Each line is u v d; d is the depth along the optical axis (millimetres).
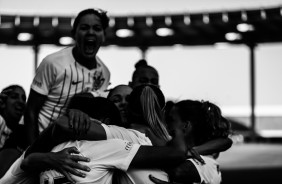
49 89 3482
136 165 2279
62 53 3500
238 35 15406
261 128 20484
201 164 2531
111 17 14547
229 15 14188
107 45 15938
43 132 2363
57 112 3512
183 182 2408
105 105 2449
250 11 14008
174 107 2805
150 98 2500
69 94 3508
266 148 13906
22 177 2480
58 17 14109
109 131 2326
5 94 4195
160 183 2309
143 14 14539
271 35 15383
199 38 15641
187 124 2773
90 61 3545
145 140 2416
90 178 2227
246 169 8688
